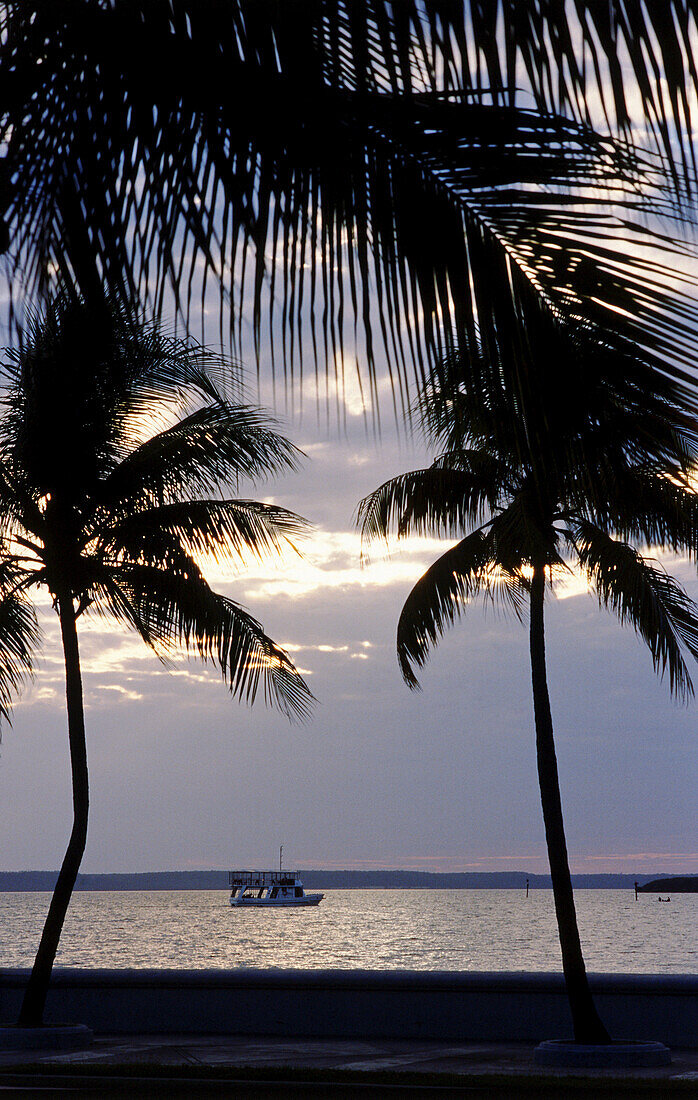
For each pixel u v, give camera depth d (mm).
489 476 17812
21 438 17062
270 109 2801
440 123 2533
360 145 2727
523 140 2475
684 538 14117
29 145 3117
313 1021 19281
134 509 18688
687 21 2205
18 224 3127
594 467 2605
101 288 3066
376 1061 16172
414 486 18281
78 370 4070
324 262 2766
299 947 144500
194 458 18359
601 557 17031
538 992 18375
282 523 19062
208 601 18828
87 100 3059
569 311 2557
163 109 2963
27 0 3039
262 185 2840
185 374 15875
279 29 2734
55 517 18578
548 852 17453
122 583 18859
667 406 2518
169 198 2947
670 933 190500
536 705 17953
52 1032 17609
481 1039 18500
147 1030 19859
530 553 17062
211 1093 13188
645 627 16984
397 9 2445
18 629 19016
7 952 145375
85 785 18922
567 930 16969
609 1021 17891
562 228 2523
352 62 2648
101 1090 13406
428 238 2660
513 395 2641
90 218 3033
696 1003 17531
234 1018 19594
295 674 19125
